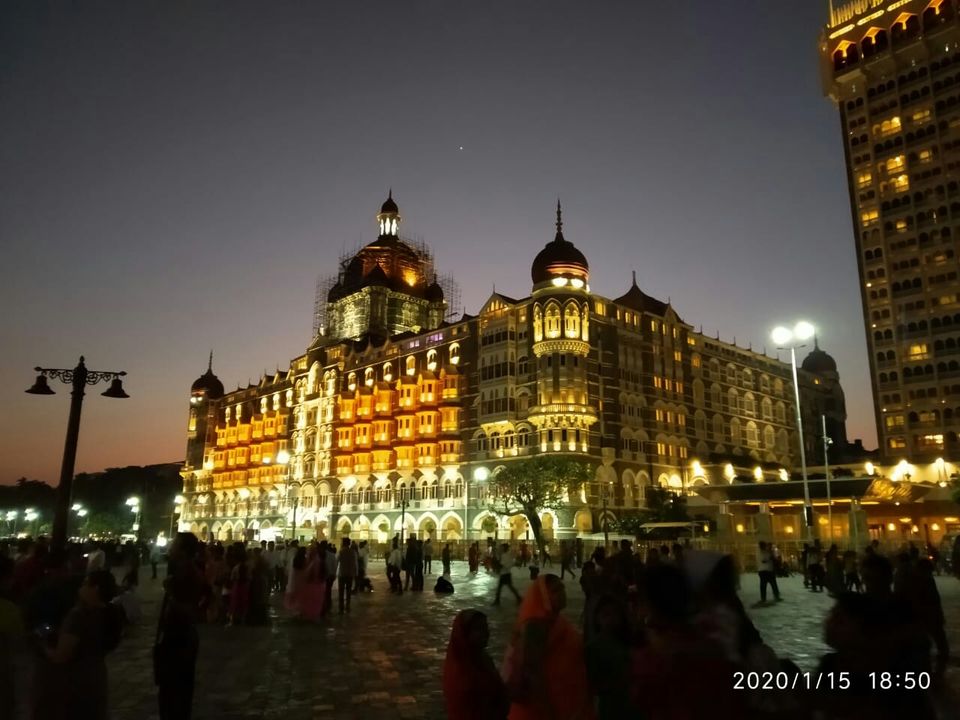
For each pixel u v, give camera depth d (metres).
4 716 9.72
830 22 130.25
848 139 123.00
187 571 11.84
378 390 114.38
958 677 14.87
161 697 11.15
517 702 7.64
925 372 109.56
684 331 110.31
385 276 134.25
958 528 81.25
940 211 111.88
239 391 156.25
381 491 111.81
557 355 89.94
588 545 73.38
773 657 5.64
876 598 5.88
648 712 5.50
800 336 48.34
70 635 8.76
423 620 27.14
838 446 140.88
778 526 79.69
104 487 188.62
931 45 115.25
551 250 93.38
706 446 107.94
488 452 95.56
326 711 14.03
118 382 31.64
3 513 174.00
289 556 38.66
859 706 5.49
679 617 5.63
